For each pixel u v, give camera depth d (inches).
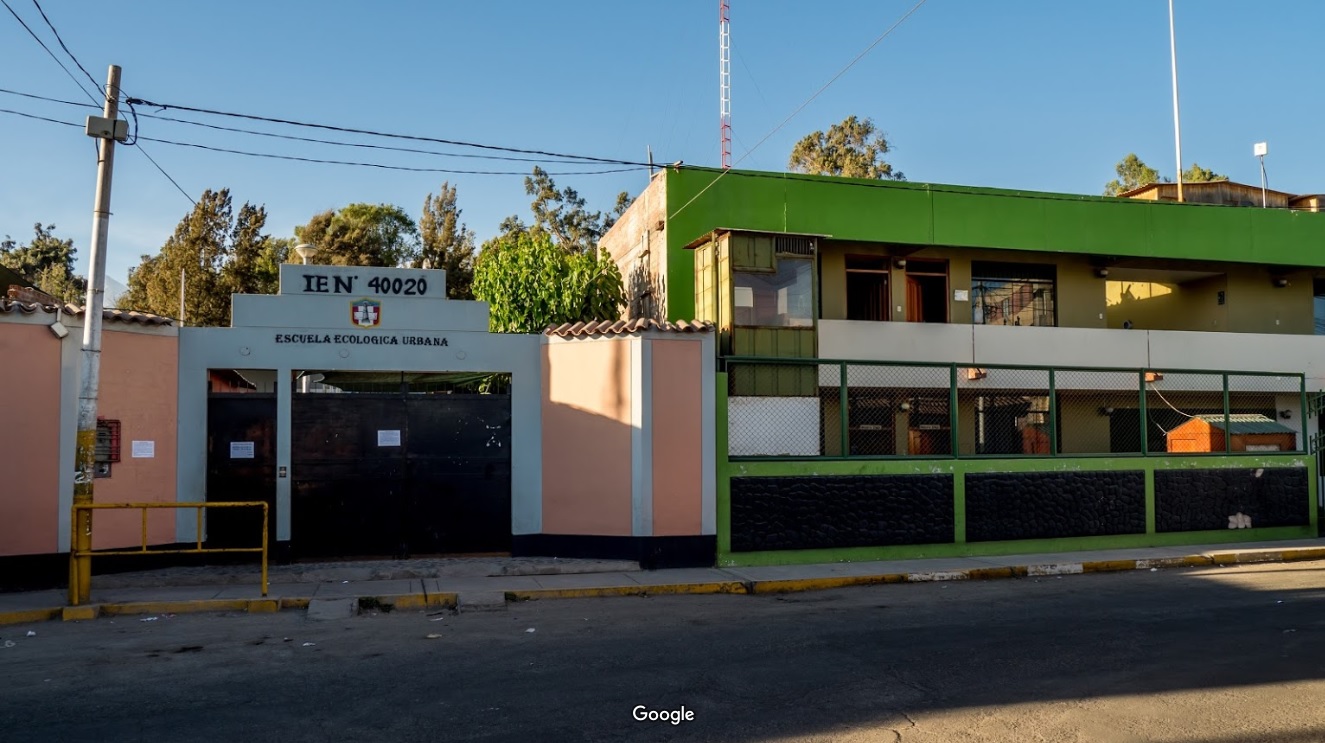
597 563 525.0
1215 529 665.0
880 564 559.8
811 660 316.5
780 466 562.3
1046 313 900.0
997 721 247.0
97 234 426.6
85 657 323.6
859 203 826.2
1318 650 329.7
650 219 855.1
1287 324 957.8
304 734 236.1
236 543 506.6
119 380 474.3
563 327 551.2
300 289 520.1
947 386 791.1
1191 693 273.9
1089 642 344.2
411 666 309.1
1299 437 762.8
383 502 529.0
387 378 639.1
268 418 515.2
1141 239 888.3
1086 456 634.8
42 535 453.1
